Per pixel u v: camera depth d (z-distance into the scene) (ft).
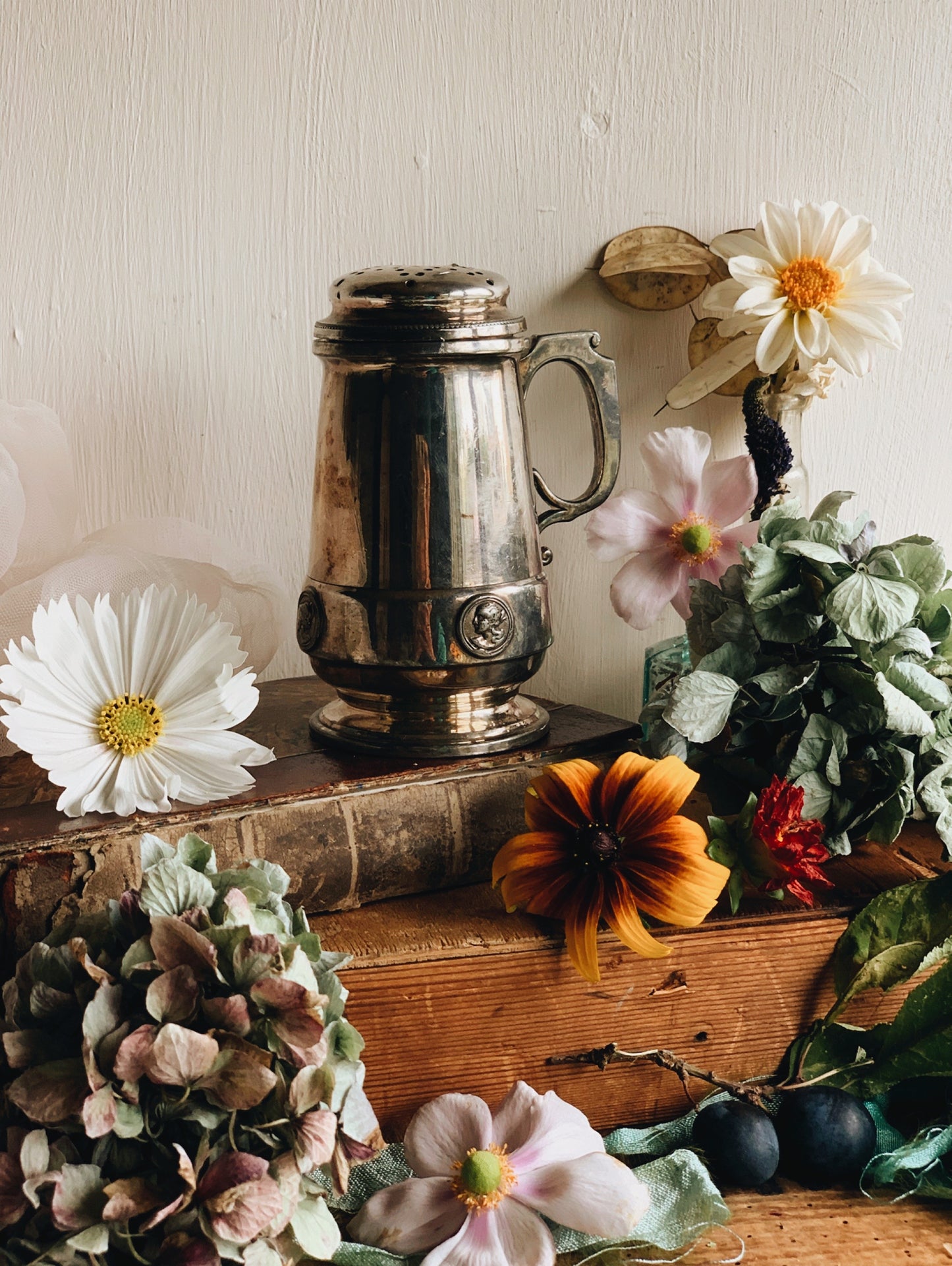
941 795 2.10
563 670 2.85
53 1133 1.55
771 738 2.19
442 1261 1.67
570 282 2.67
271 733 2.30
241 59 2.47
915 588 2.10
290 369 2.62
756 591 2.09
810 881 2.13
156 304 2.54
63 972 1.62
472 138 2.58
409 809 2.03
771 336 2.37
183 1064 1.50
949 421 2.92
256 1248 1.54
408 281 2.02
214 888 1.71
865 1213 1.85
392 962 1.85
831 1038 2.04
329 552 2.16
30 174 2.44
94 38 2.41
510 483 2.15
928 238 2.82
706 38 2.62
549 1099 1.87
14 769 2.19
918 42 2.71
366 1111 1.69
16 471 2.23
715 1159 1.87
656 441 2.41
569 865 1.94
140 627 1.99
